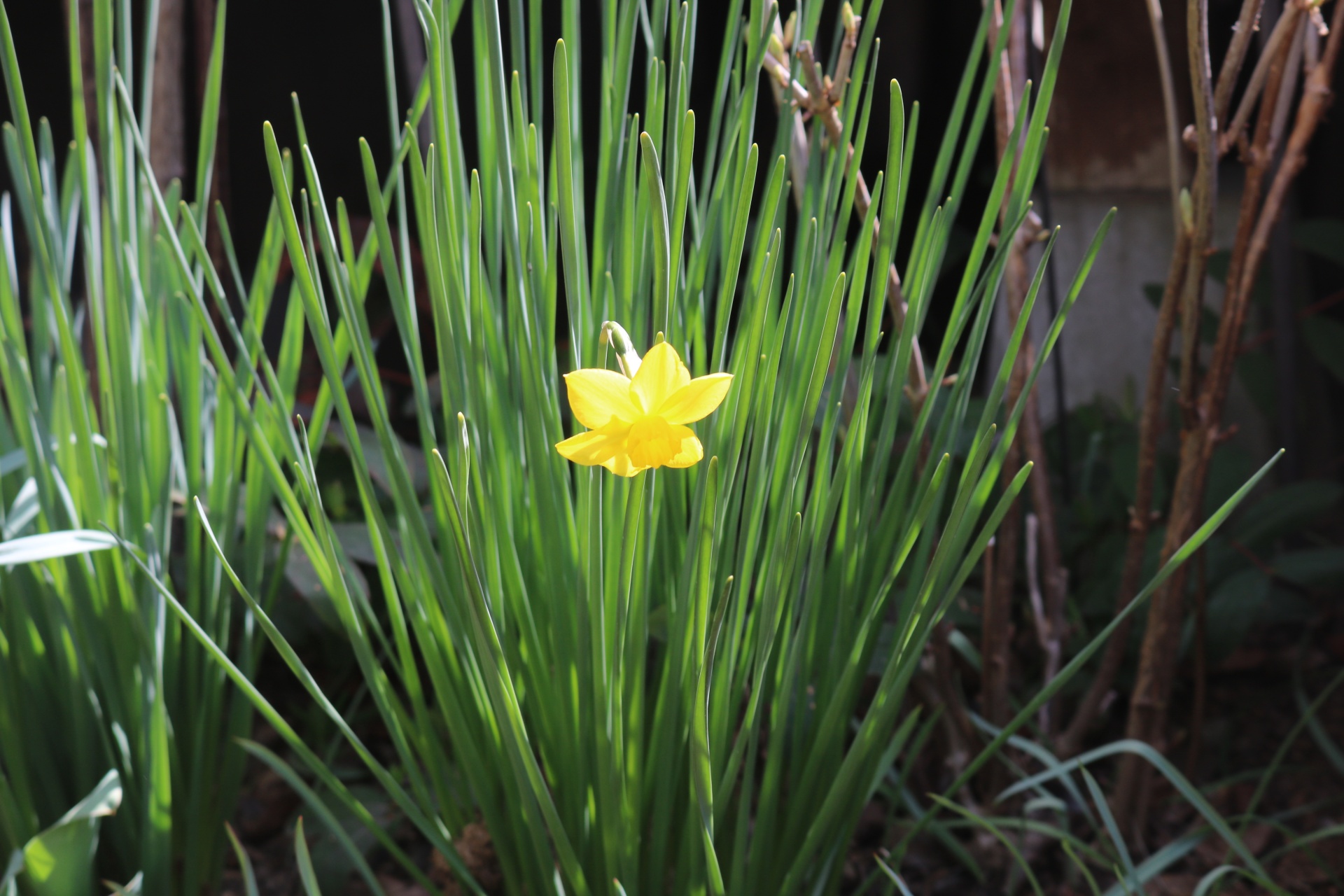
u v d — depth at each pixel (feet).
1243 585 4.91
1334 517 7.08
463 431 2.74
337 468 5.45
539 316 3.10
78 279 6.43
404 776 4.40
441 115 2.96
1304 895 3.88
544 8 6.10
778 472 3.07
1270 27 6.11
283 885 4.04
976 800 4.46
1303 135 3.55
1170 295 3.59
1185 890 3.95
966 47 7.63
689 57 3.02
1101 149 6.97
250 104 7.54
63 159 7.43
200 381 3.64
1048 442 6.41
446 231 3.00
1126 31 6.77
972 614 4.82
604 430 2.55
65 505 3.34
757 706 2.95
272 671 5.24
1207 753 4.78
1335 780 4.51
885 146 7.76
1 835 3.46
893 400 3.13
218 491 3.59
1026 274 3.90
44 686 3.51
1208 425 3.70
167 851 3.46
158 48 4.31
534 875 3.28
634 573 3.02
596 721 2.97
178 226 3.90
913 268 3.31
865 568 3.28
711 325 4.56
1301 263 7.18
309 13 7.51
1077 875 4.00
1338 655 5.42
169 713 3.55
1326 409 7.22
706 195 3.30
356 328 3.11
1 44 3.14
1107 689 4.16
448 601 3.11
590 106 7.38
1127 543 5.21
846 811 3.34
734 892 3.12
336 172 7.71
